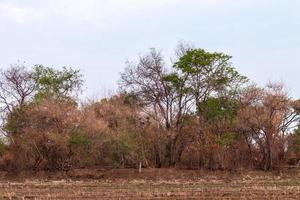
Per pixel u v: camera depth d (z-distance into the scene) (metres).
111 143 58.72
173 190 40.50
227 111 62.41
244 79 63.69
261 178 53.09
